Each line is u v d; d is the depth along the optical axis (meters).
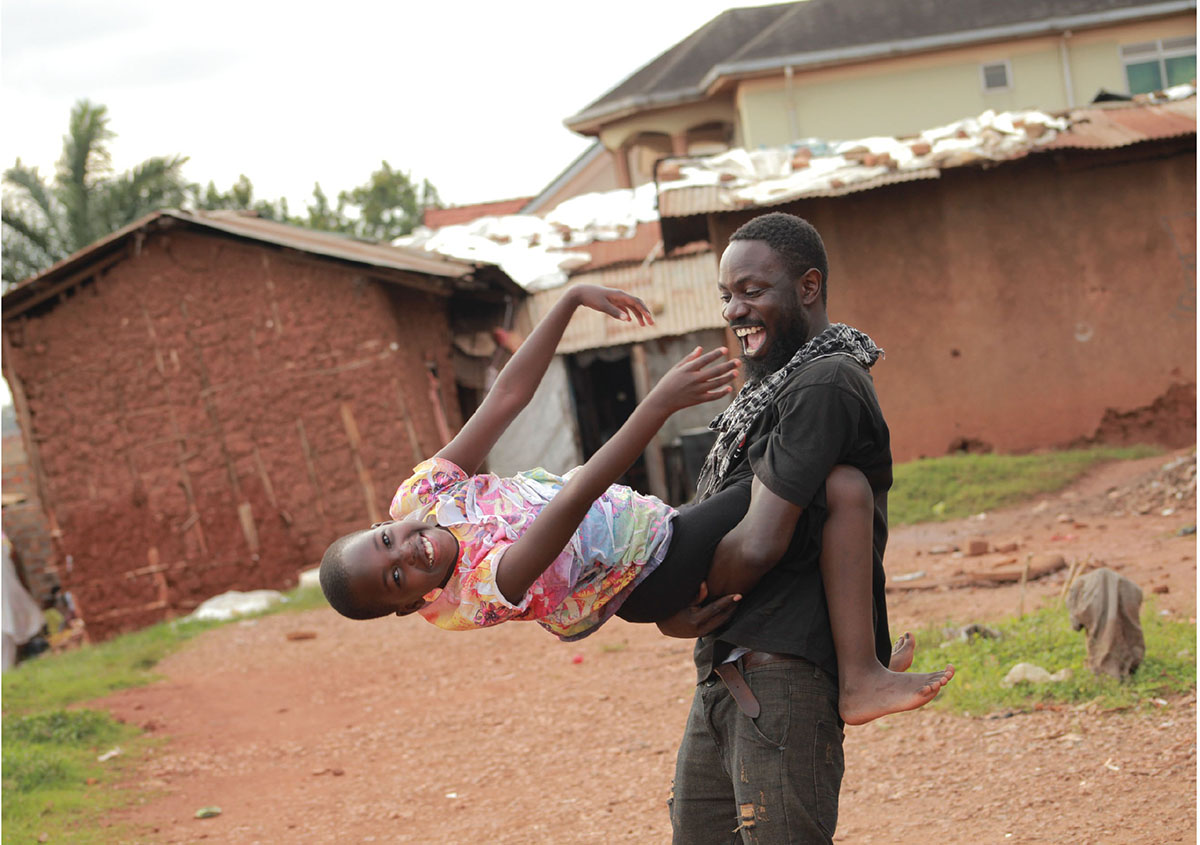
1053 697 6.02
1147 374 15.85
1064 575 8.78
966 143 15.96
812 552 2.69
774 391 2.73
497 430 3.02
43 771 7.13
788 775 2.65
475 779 6.64
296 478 15.52
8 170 26.16
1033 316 15.98
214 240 15.48
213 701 9.36
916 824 4.85
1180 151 15.73
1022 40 24.19
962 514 12.80
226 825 6.27
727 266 2.80
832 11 25.59
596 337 17.39
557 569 2.72
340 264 15.23
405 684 9.27
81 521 15.60
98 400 15.64
